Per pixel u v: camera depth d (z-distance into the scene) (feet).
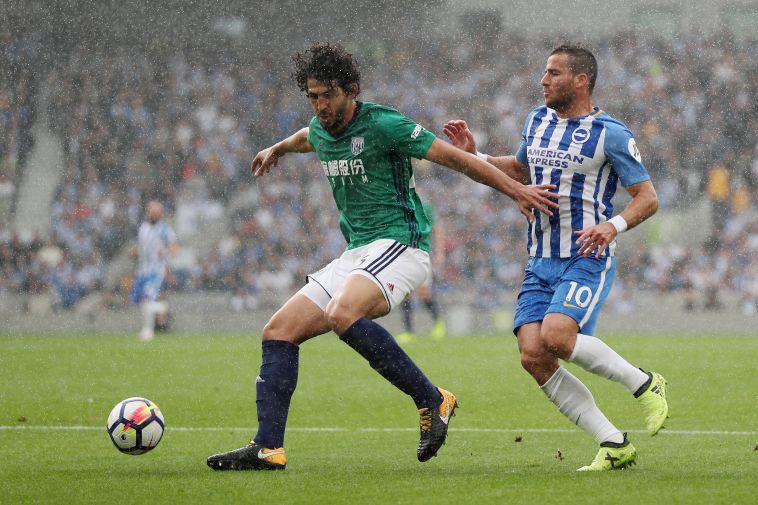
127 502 48.01
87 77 301.22
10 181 288.71
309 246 276.00
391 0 301.63
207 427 86.22
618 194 263.08
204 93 303.89
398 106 300.81
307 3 305.53
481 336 196.03
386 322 217.15
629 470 57.16
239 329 233.96
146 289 190.39
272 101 304.30
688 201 278.05
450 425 84.94
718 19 299.79
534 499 46.73
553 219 60.44
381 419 90.07
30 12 298.76
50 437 79.10
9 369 135.33
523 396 104.32
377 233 59.62
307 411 95.50
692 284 251.60
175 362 143.64
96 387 115.85
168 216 285.23
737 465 59.06
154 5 302.04
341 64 56.75
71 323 236.02
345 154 58.85
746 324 217.15
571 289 58.34
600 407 96.32
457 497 47.62
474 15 303.48
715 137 287.28
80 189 289.12
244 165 293.84
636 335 201.77
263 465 58.18
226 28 304.50
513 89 301.22
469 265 262.47
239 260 271.49
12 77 298.15
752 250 262.67
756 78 293.02
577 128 60.49
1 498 49.78
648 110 292.40
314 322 59.82
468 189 273.95
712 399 100.27
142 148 295.89
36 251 268.82
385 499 47.42
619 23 302.04
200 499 48.29
